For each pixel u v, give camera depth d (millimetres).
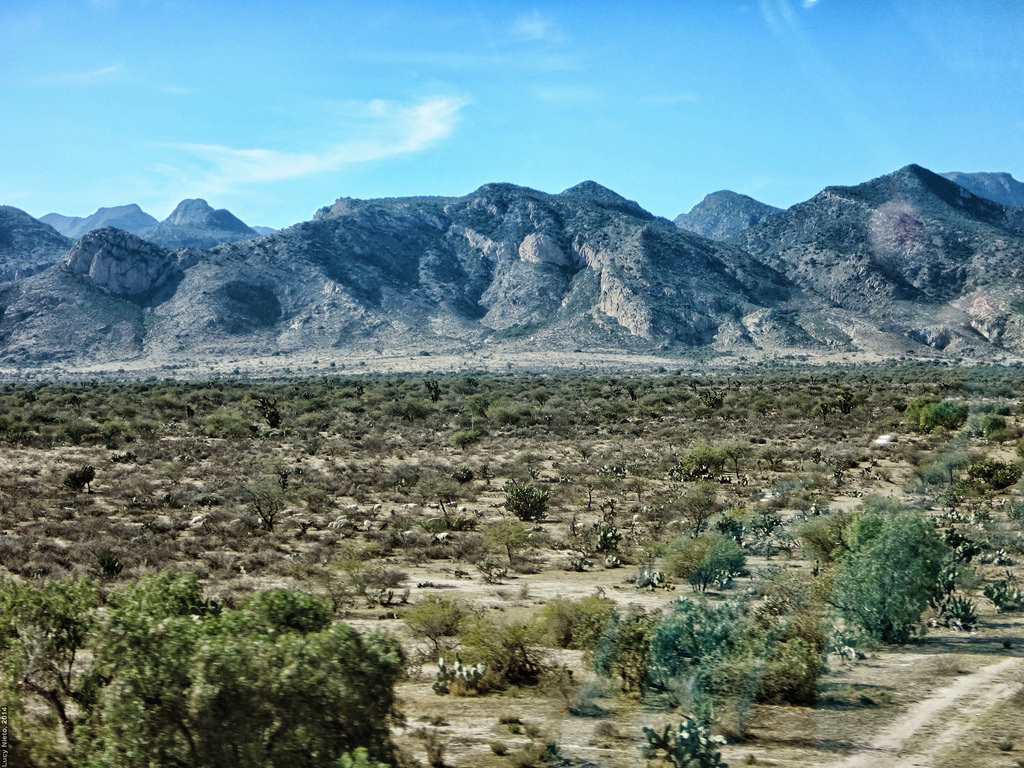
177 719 9391
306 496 39719
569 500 40469
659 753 9516
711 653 10531
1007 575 21969
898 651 13016
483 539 30156
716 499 35438
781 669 10391
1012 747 9031
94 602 12570
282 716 9320
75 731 10195
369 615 20141
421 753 10578
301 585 22562
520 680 13977
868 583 13242
